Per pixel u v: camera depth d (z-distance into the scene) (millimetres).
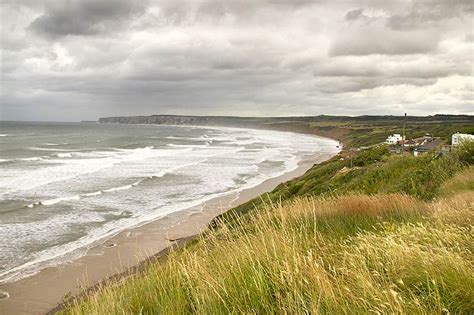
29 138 128125
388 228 5887
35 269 20922
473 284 3254
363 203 8977
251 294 3604
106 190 41281
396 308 2869
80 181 46656
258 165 66312
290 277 3496
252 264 4066
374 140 113562
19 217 30672
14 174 51344
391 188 15727
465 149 15016
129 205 35094
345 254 4234
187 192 41312
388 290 3107
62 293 18000
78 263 21656
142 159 71312
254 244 4883
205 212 32562
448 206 7387
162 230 27578
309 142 147125
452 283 3332
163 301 4043
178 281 4258
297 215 7867
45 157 71938
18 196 37938
